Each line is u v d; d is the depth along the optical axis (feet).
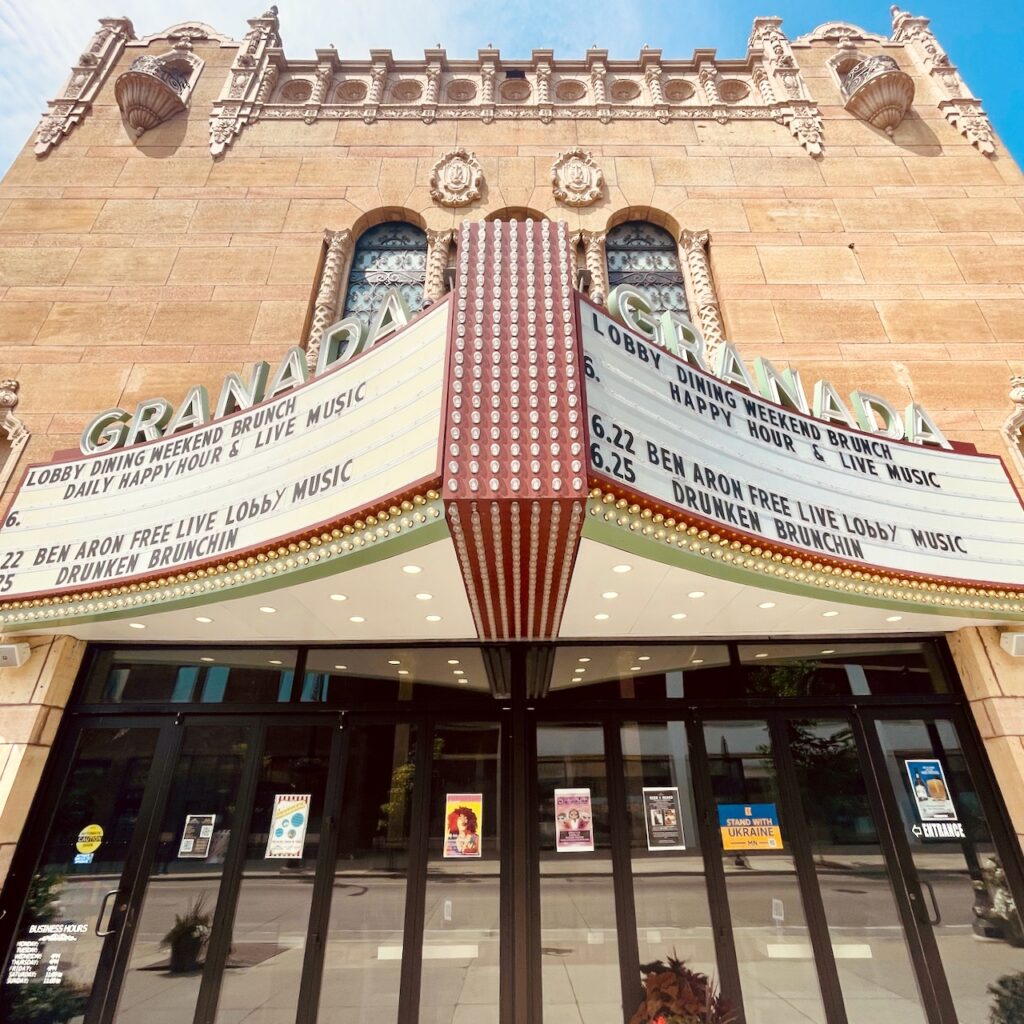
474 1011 17.76
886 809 20.71
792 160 35.22
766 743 21.47
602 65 38.86
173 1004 18.08
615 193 33.94
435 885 19.30
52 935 18.98
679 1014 16.46
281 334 29.19
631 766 20.93
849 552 17.37
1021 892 19.58
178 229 32.04
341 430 15.65
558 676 21.95
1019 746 20.61
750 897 19.38
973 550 19.57
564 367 13.05
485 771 20.77
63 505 20.29
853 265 31.71
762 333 29.60
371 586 16.79
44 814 20.47
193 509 17.89
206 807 20.58
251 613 19.26
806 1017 17.94
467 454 12.20
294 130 35.70
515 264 14.57
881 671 22.67
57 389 27.50
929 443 21.79
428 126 36.06
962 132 36.40
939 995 18.24
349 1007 17.88
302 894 19.35
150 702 21.94
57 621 19.40
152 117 35.53
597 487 12.60
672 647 22.54
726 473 15.96
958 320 30.17
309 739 21.36
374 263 33.17
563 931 18.74
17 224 31.63
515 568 14.49
